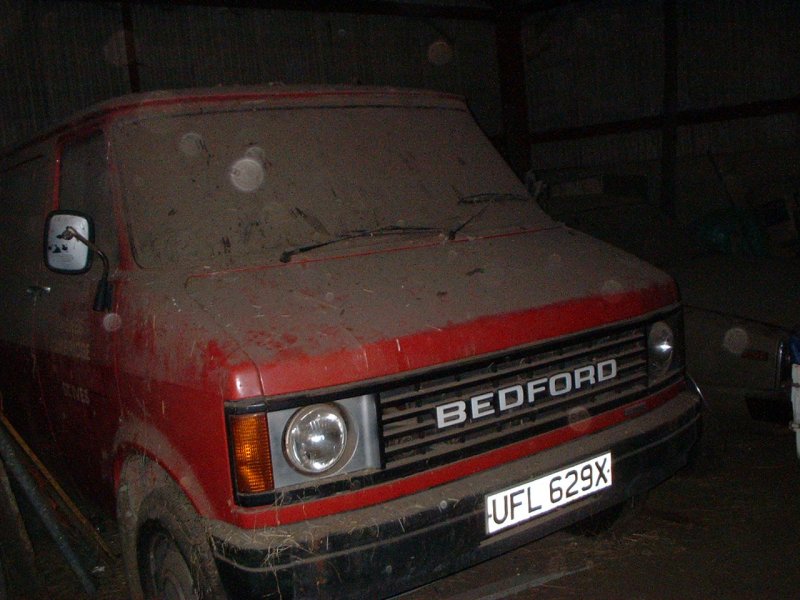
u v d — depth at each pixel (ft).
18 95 28.43
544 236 11.03
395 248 9.71
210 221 9.37
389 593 7.59
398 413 7.73
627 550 11.70
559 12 40.42
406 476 7.74
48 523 11.28
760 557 11.15
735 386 14.10
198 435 7.65
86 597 11.43
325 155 10.56
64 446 11.41
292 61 34.83
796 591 10.22
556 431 8.73
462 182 11.48
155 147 9.78
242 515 7.24
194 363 7.64
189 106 10.19
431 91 12.53
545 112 42.22
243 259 9.11
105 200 9.93
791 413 13.52
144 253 9.20
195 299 8.29
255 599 7.03
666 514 12.78
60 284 10.91
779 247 29.55
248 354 7.36
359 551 7.27
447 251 9.84
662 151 37.35
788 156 33.19
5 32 28.12
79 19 29.50
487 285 9.02
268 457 7.22
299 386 7.27
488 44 41.75
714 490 13.48
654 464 9.40
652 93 37.60
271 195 9.84
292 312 8.00
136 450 8.76
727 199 35.32
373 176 10.68
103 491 10.36
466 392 8.16
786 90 33.04
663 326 9.98
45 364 11.21
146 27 31.04
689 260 18.54
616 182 39.24
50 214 9.50
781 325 14.08
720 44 34.86
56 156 11.35
